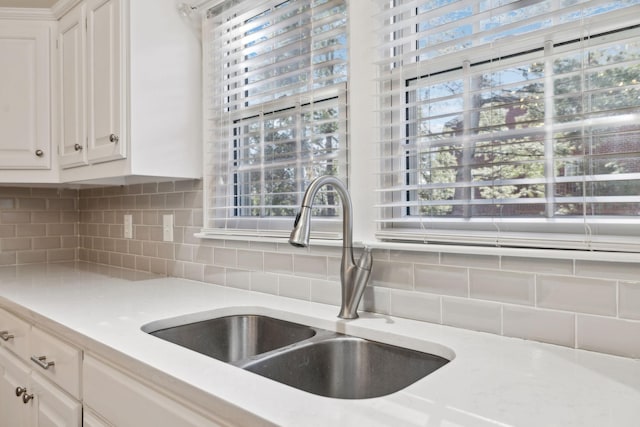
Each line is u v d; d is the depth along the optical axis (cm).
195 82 183
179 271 196
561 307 97
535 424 62
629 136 91
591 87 95
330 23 146
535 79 97
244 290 165
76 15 193
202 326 133
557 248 97
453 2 109
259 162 166
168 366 86
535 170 102
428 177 122
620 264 90
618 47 92
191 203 190
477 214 113
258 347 139
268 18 157
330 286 140
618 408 67
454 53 111
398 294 123
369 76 131
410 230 122
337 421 63
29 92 209
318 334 116
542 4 103
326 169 145
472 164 108
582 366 85
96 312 130
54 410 124
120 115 167
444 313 114
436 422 62
